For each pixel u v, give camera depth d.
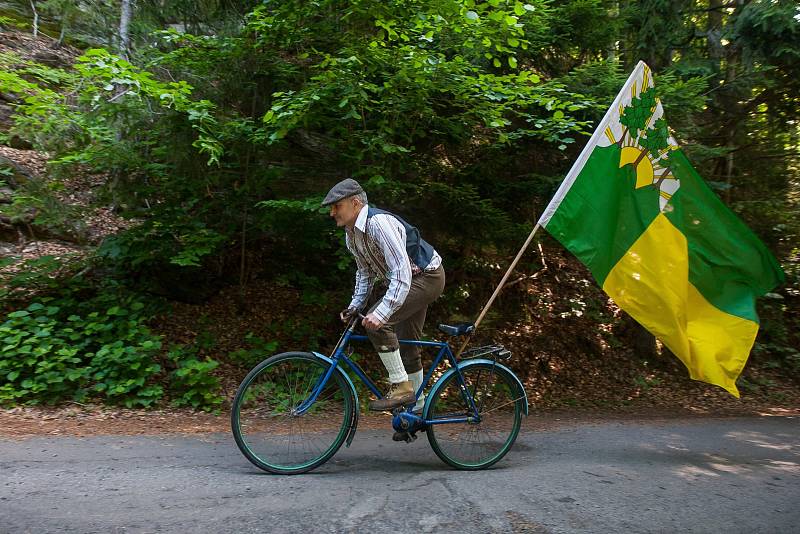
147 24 6.84
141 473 3.22
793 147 8.60
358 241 3.36
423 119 5.83
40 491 2.86
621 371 8.29
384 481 3.20
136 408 5.15
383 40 5.25
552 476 3.40
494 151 6.40
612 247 4.27
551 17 6.23
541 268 9.15
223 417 5.11
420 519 2.64
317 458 3.39
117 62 4.84
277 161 6.09
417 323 3.63
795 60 6.75
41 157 7.70
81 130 5.60
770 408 7.38
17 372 5.00
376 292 6.52
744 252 4.34
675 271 4.26
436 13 4.96
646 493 3.16
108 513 2.60
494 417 3.72
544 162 6.85
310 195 5.96
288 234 6.58
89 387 5.20
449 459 3.54
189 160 5.76
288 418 3.38
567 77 6.29
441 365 3.91
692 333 4.24
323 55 4.97
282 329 6.99
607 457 4.04
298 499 2.84
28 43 9.71
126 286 6.64
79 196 6.52
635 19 7.40
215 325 6.81
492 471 3.51
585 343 8.55
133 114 5.54
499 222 6.45
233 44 5.65
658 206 4.36
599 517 2.76
